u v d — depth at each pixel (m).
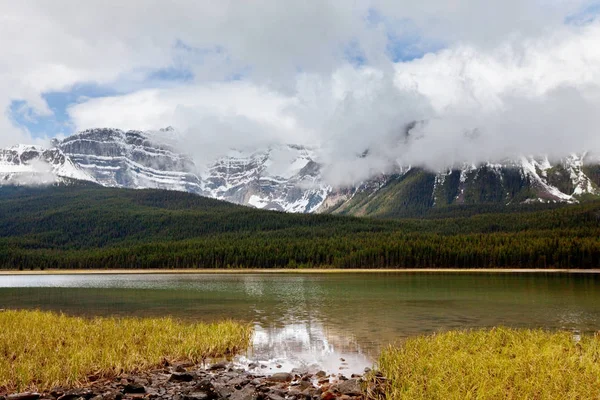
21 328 41.34
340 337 43.16
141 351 33.88
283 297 83.69
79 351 31.80
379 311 62.12
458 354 29.53
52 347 34.47
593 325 48.88
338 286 109.75
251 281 134.88
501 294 84.62
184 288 109.81
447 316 56.50
